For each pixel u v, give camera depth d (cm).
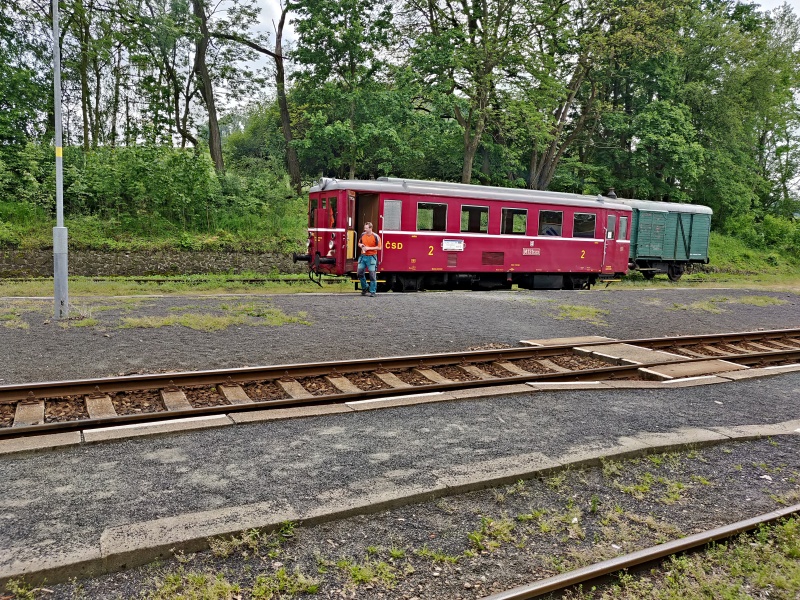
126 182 2378
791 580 383
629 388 862
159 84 3120
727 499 507
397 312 1347
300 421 673
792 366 1038
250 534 411
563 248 2080
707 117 3928
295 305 1381
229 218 2527
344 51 3052
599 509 480
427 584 375
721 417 741
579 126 3519
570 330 1294
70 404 703
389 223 1750
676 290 2233
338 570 385
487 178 3769
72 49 2805
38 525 423
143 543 388
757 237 4116
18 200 2220
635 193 4022
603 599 366
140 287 1719
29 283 1716
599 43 2970
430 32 2966
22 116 2567
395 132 3003
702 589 375
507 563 400
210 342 1005
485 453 582
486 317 1352
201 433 624
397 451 582
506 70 2914
